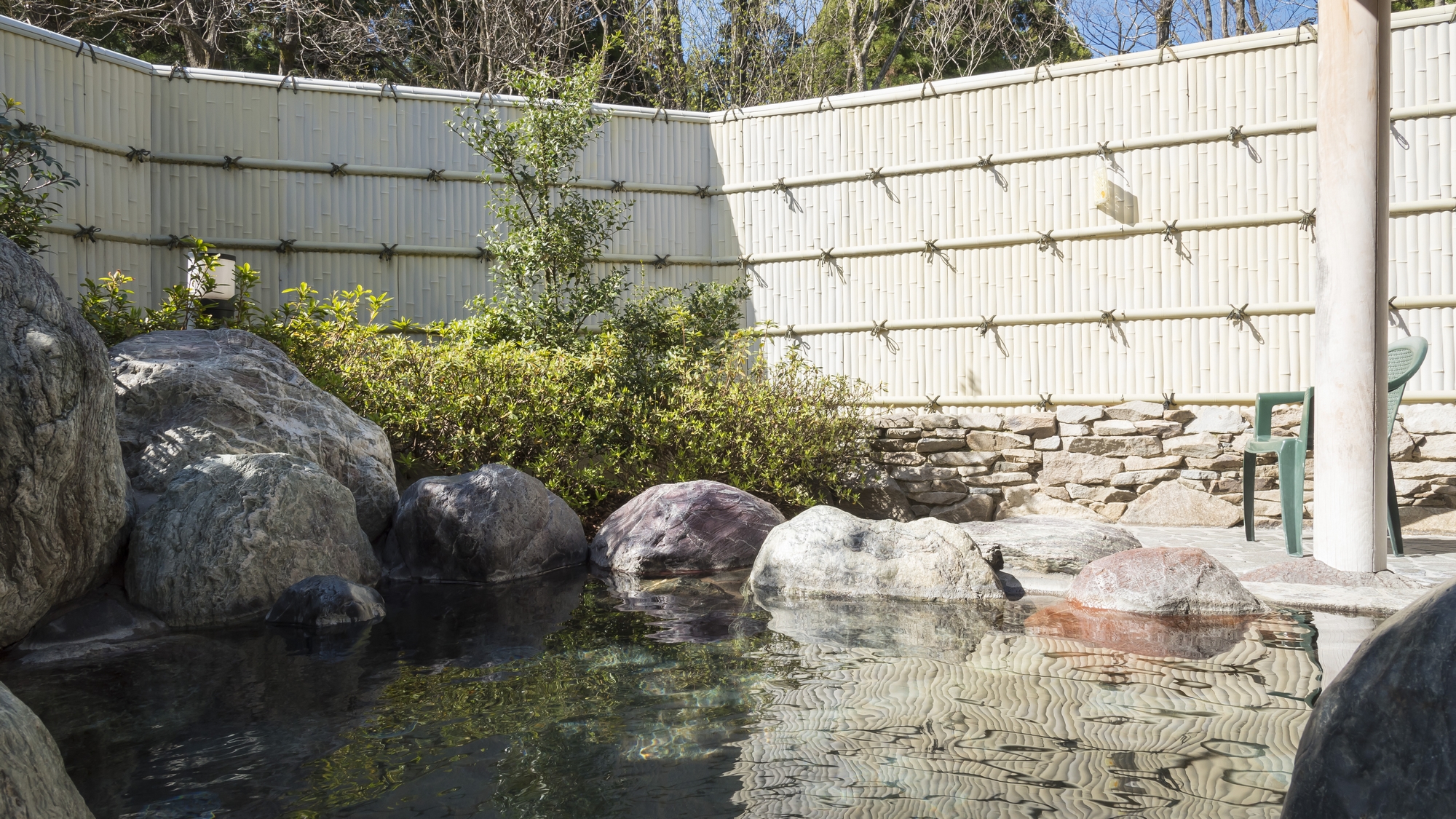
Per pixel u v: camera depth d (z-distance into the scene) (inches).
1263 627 154.4
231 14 538.0
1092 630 154.2
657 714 111.7
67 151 300.5
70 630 162.7
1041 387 334.3
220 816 84.1
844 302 362.9
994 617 167.5
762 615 174.2
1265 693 114.0
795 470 315.3
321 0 563.8
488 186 366.6
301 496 197.0
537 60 581.3
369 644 154.9
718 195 384.2
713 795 85.7
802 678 127.0
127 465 205.0
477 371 285.7
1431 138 286.0
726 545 241.3
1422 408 287.0
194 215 335.0
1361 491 186.7
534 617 175.9
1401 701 54.8
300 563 193.0
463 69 584.1
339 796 88.0
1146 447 316.5
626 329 337.4
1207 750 93.8
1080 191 329.1
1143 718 104.9
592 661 139.7
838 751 96.8
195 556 177.9
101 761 99.0
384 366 278.8
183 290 263.1
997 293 340.8
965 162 343.9
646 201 377.4
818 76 665.0
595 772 92.7
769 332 372.5
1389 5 185.5
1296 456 215.0
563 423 293.6
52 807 69.1
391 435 272.8
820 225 366.6
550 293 339.3
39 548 149.3
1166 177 317.7
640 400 310.0
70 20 526.0
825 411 330.6
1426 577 187.6
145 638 163.5
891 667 132.0
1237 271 309.3
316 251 348.5
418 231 358.6
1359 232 186.2
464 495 230.5
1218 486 307.3
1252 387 307.6
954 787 85.8
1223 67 310.2
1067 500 325.7
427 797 87.3
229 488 188.4
